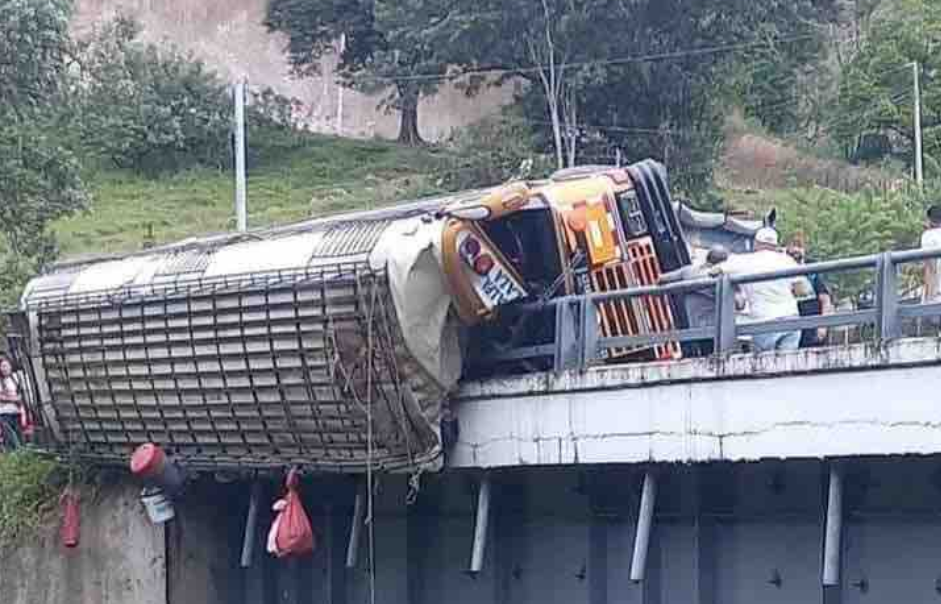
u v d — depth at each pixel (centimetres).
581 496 2042
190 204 6806
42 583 2981
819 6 7150
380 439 2184
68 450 2930
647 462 1867
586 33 6109
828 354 1644
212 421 2494
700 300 2175
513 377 2064
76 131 7331
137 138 7369
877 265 1620
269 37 8644
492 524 2166
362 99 8438
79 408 2828
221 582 2789
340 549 2484
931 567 1634
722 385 1762
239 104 5316
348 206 6444
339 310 2175
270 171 7344
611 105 6312
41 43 4103
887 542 1675
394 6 6888
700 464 1839
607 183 2189
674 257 2220
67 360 2784
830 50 8281
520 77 6569
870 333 2147
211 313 2398
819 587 1750
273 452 2417
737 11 6141
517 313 2134
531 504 2127
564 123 6262
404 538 2338
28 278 3972
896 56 7688
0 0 4056
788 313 2016
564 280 2116
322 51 8312
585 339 2000
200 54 8544
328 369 2211
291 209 6569
